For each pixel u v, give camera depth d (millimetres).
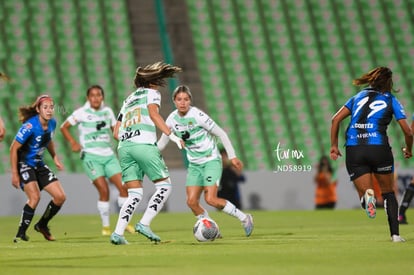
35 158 34688
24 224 34469
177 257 23984
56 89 85562
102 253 25891
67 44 90000
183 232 40781
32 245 31312
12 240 36031
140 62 90375
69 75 87250
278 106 89000
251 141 84938
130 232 40406
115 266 21688
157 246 28766
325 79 92750
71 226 48938
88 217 59688
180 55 92250
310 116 88438
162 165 28938
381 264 21375
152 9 95625
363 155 28812
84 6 93750
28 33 89875
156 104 28422
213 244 29656
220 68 91875
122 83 87625
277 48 94938
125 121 29000
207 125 34406
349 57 95312
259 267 20922
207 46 93625
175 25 94750
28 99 83875
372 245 27891
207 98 88562
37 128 34000
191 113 34406
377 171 29125
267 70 92625
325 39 96562
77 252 26516
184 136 34750
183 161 79375
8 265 22359
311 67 93688
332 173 68062
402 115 28844
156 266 21531
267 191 67500
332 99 90750
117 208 64250
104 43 91250
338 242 30000
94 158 41156
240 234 37344
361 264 21422
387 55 96125
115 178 41250
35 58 87938
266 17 97500
